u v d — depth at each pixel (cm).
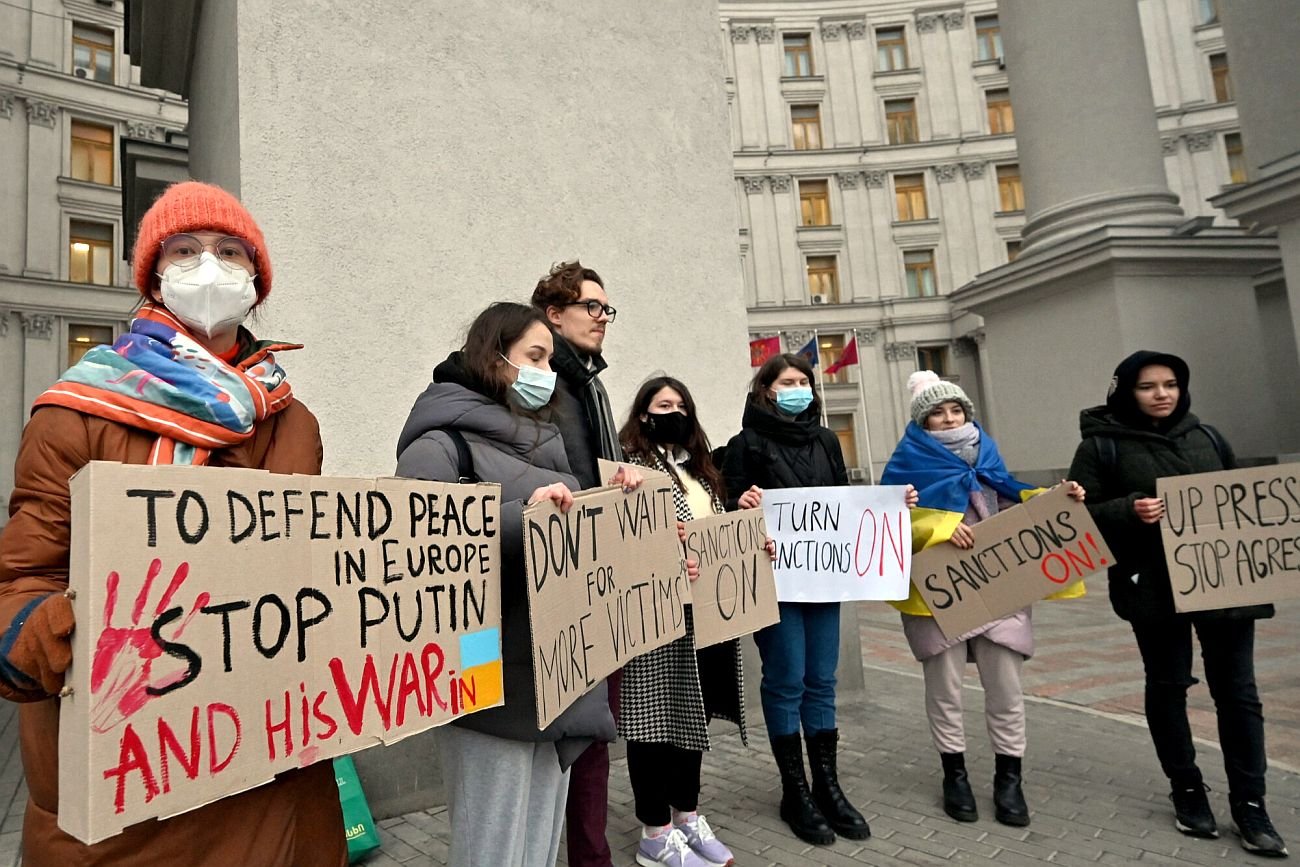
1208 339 912
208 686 113
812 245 2873
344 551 137
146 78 585
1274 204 931
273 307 318
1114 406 305
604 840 231
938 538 307
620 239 430
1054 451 977
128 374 127
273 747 122
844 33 2928
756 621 275
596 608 188
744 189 2877
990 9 2903
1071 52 968
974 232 2862
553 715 160
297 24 333
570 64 423
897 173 2906
